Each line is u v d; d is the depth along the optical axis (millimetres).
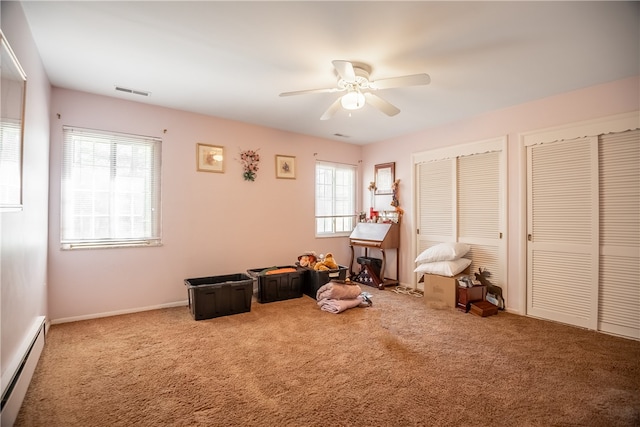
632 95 2652
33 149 2125
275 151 4379
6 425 1432
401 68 2535
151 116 3416
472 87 2902
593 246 2859
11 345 1648
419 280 4133
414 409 1696
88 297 3070
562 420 1613
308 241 4750
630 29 1981
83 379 1980
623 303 2705
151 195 3449
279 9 1801
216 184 3861
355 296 3609
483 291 3500
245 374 2061
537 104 3205
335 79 2766
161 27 1991
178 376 2031
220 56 2359
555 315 3094
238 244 4043
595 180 2844
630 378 2023
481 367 2162
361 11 1814
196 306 3102
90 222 3107
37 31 2027
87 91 3047
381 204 5031
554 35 2057
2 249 1492
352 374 2062
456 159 3932
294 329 2881
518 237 3348
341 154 5148
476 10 1800
